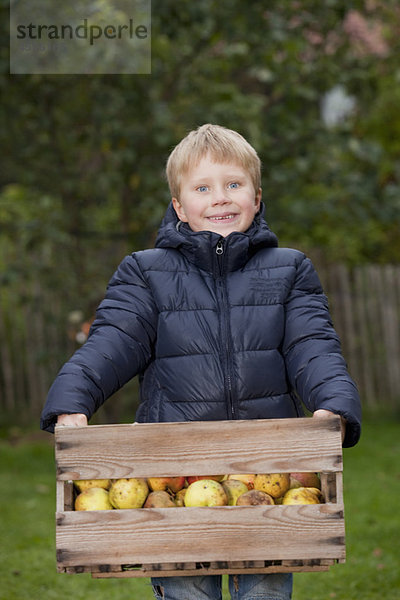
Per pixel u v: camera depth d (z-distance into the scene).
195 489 2.34
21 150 7.95
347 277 10.23
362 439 8.55
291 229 9.27
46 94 7.66
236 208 2.81
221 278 2.74
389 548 4.93
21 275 8.58
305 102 8.45
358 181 8.30
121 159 7.37
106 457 2.27
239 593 2.61
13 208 9.51
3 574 4.57
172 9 6.94
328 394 2.43
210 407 2.61
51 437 8.94
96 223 9.53
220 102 7.77
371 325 10.31
